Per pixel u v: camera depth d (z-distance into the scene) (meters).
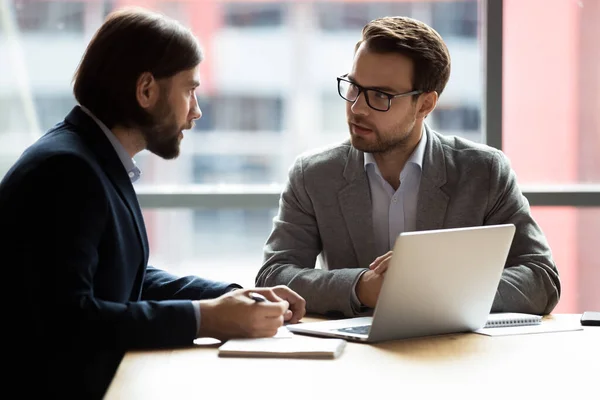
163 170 4.12
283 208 2.95
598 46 4.01
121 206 2.23
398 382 1.80
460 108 3.97
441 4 3.97
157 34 2.27
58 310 2.00
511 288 2.60
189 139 4.15
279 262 2.81
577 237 4.08
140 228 2.29
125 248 2.22
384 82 2.70
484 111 3.90
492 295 2.25
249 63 4.16
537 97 4.02
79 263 2.04
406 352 2.06
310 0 4.13
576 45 4.00
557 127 4.04
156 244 4.20
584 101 4.02
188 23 4.12
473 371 1.89
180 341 2.10
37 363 2.08
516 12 3.97
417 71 2.72
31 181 2.08
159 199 3.95
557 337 2.22
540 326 2.36
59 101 4.14
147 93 2.27
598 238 4.08
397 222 2.88
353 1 4.12
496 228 2.17
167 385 1.78
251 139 4.20
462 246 2.12
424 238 2.05
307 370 1.89
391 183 2.91
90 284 2.06
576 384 1.79
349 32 4.14
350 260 2.89
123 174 2.27
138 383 1.79
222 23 4.14
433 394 1.72
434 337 2.23
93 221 2.08
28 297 2.03
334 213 2.89
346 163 2.92
